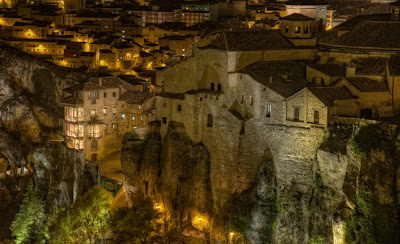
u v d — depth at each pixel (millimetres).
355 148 97938
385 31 119250
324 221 103500
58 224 126875
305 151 106188
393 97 108250
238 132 114875
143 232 113625
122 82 166250
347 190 99125
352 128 100188
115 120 163750
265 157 111625
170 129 125062
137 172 128750
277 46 119875
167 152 125188
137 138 137625
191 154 122062
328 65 115125
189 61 124312
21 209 146250
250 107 113562
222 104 116750
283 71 115500
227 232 116312
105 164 154625
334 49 120938
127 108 162125
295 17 122812
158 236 116000
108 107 162000
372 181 96688
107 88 161250
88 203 126875
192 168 121812
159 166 127250
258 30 122688
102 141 161000
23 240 143875
